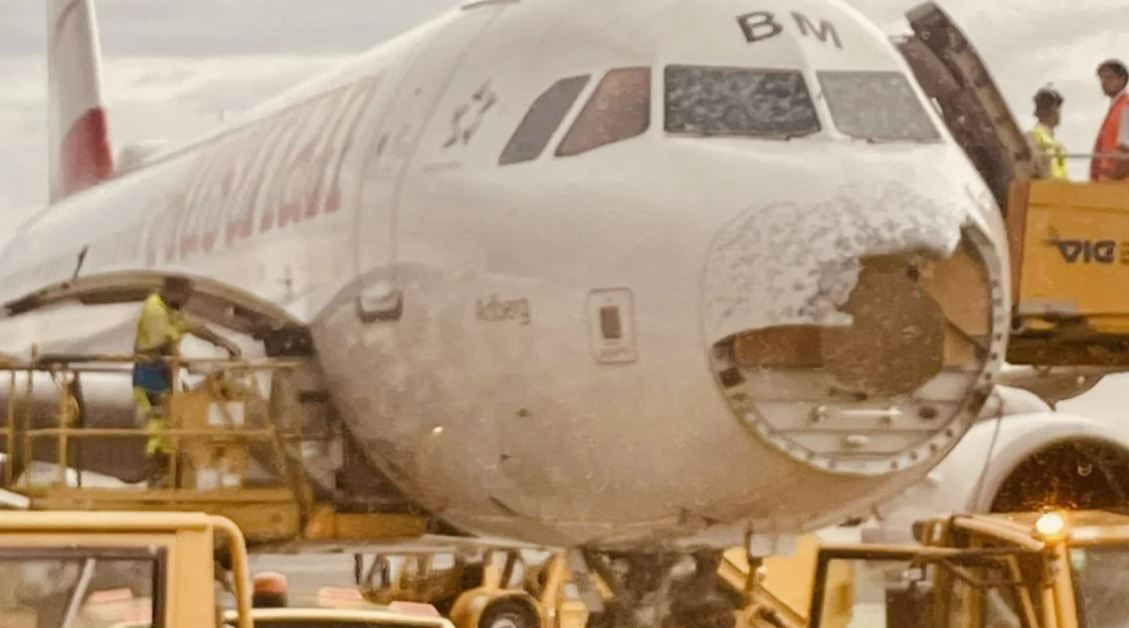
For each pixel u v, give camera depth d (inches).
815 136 709.3
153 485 876.0
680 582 770.8
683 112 717.3
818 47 738.8
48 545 397.4
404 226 772.6
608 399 690.8
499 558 1078.4
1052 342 873.5
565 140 727.1
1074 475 901.2
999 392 916.0
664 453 687.1
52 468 899.4
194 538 404.8
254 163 983.6
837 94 725.9
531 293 708.0
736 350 666.2
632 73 732.0
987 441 876.0
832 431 670.5
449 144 768.3
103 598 399.2
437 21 862.5
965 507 866.1
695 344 668.1
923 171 694.5
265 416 847.7
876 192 676.7
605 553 768.9
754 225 670.5
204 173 1087.0
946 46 845.8
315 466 838.5
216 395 846.5
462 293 735.7
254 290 936.3
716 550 754.2
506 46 778.2
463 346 736.3
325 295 837.2
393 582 1101.1
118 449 1111.0
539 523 759.7
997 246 690.8
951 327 684.1
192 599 402.6
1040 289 800.3
